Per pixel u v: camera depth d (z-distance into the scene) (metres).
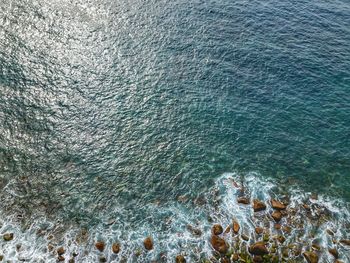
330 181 31.20
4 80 36.47
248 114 36.56
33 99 35.12
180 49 43.50
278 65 42.53
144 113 35.56
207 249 25.64
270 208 28.56
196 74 40.38
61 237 25.70
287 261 25.14
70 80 37.50
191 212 28.12
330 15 52.09
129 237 26.16
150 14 48.56
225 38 46.03
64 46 41.25
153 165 31.38
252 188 30.11
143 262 24.73
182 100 37.28
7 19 43.78
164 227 26.98
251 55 43.66
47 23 44.06
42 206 27.50
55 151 31.31
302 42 46.47
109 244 25.59
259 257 25.19
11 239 25.19
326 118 36.78
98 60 40.22
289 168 32.03
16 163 30.00
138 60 41.12
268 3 54.06
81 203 28.03
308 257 25.30
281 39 46.75
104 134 33.22
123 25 45.84
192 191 29.67
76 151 31.56
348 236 27.06
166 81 39.09
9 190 28.12
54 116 33.94
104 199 28.52
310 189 30.42
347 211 28.91
